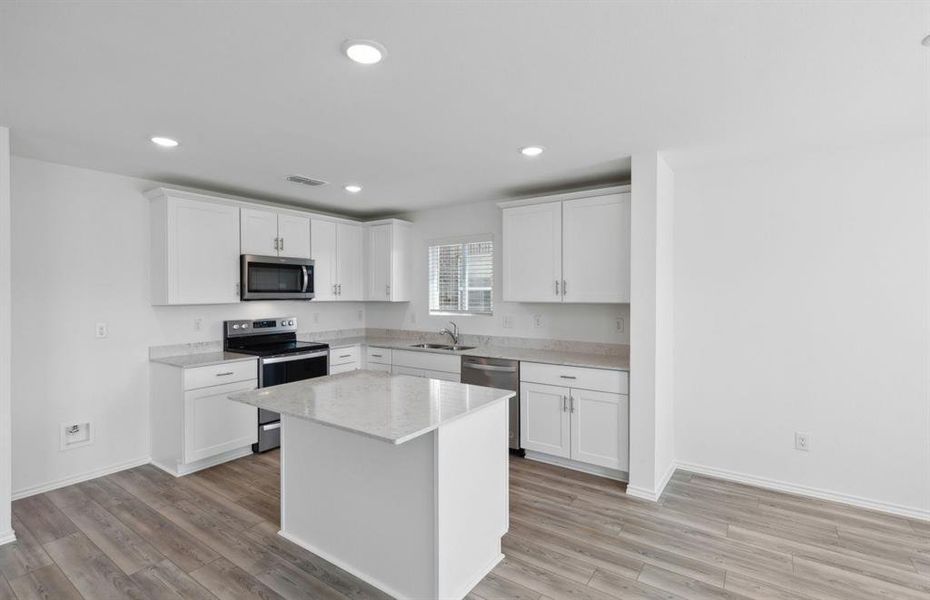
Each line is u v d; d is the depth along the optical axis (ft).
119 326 11.60
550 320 14.11
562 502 9.93
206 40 5.48
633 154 10.11
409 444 6.83
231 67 6.16
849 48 5.73
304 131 8.61
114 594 6.93
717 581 7.18
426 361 14.35
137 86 6.70
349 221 16.35
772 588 7.00
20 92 6.86
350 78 6.49
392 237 16.38
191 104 7.35
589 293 11.87
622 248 11.37
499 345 15.11
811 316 10.12
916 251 9.16
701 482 10.94
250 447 12.87
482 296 15.57
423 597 6.70
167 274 11.57
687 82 6.67
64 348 10.72
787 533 8.61
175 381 11.35
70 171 10.82
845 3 4.83
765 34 5.42
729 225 10.94
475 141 9.23
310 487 8.14
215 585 7.16
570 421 11.50
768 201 10.50
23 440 10.12
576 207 12.03
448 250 16.34
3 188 8.07
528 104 7.44
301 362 13.84
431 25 5.20
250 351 13.43
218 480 11.04
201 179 12.16
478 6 4.84
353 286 16.55
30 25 5.13
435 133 8.75
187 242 11.93
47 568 7.55
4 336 8.14
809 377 10.16
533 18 5.08
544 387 11.93
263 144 9.33
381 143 9.34
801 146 9.64
